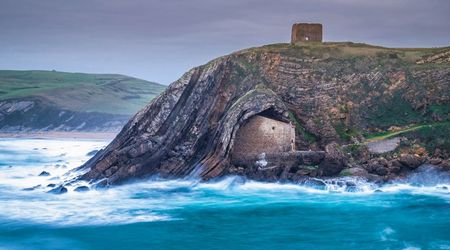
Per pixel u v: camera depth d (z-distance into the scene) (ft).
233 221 133.18
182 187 180.45
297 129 205.36
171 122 203.51
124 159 188.14
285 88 214.69
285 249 109.50
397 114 209.77
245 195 166.81
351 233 120.67
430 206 146.41
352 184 168.14
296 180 176.35
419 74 216.95
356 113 211.61
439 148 184.85
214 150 188.24
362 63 223.71
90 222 131.54
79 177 187.21
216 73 215.10
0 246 111.96
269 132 189.37
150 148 192.44
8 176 210.38
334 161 174.50
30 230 123.95
